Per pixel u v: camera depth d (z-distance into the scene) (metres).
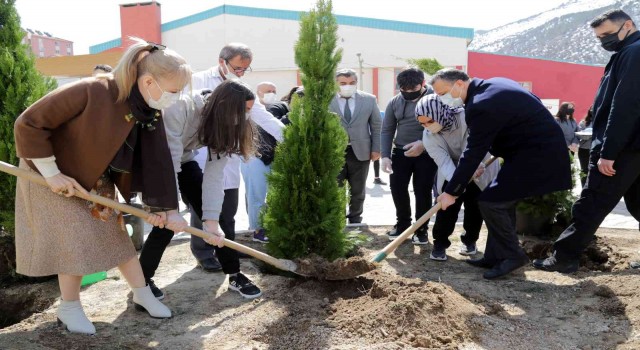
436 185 5.64
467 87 4.35
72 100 2.89
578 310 3.79
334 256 4.39
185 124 3.65
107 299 4.07
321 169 4.33
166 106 3.07
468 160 4.15
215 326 3.53
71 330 3.37
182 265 4.98
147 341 3.32
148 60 2.94
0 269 4.57
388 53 24.86
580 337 3.38
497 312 3.69
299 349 3.15
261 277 4.46
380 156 6.46
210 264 4.76
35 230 3.18
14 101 4.48
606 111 4.39
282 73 25.03
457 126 4.80
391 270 4.87
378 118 6.44
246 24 24.72
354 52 24.84
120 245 3.40
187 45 25.56
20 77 4.54
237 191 4.46
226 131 3.50
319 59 4.19
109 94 2.97
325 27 4.23
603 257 5.13
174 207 3.37
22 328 3.50
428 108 4.66
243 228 7.14
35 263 3.19
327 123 4.30
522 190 4.22
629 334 3.38
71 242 3.16
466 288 4.23
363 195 6.73
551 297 4.07
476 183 4.98
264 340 3.32
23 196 3.19
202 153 4.61
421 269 4.91
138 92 3.00
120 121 3.00
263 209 4.62
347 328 3.33
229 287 4.19
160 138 3.27
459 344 3.21
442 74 4.35
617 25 4.35
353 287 4.00
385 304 3.50
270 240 4.45
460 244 5.86
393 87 24.95
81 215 3.19
